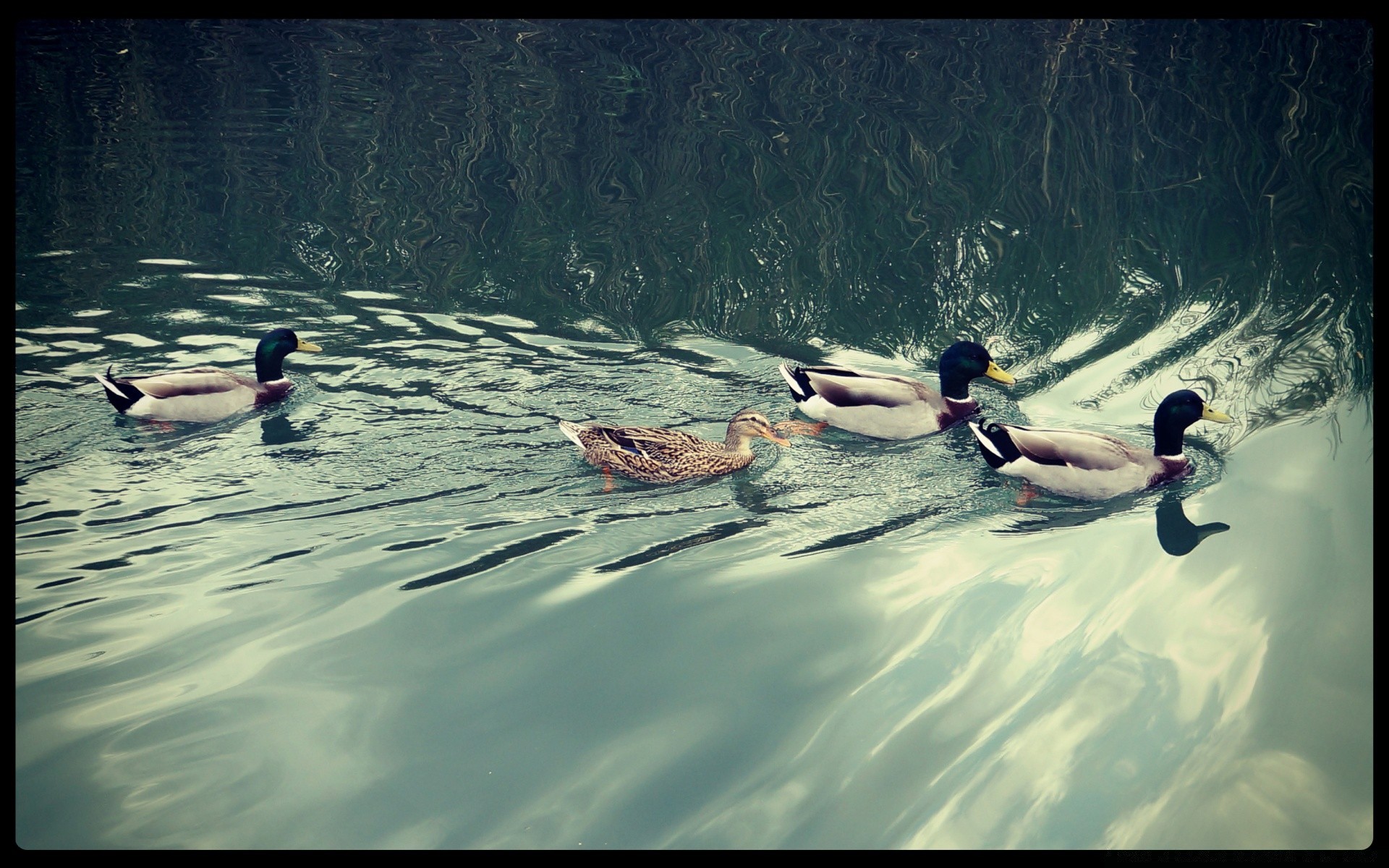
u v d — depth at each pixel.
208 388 4.93
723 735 3.88
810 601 4.21
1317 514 4.47
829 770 3.82
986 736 3.89
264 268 5.89
